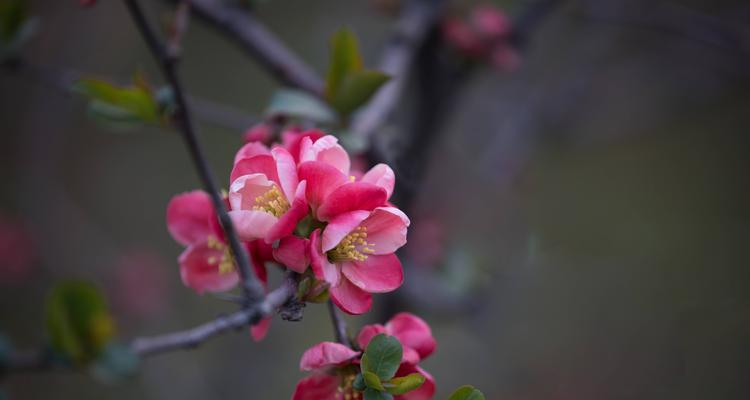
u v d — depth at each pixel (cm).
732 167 604
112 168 581
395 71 282
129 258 509
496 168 479
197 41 563
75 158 570
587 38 513
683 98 505
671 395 505
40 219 486
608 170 614
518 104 509
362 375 138
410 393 146
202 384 452
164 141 585
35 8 457
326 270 136
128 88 193
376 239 150
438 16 323
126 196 577
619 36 511
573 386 502
